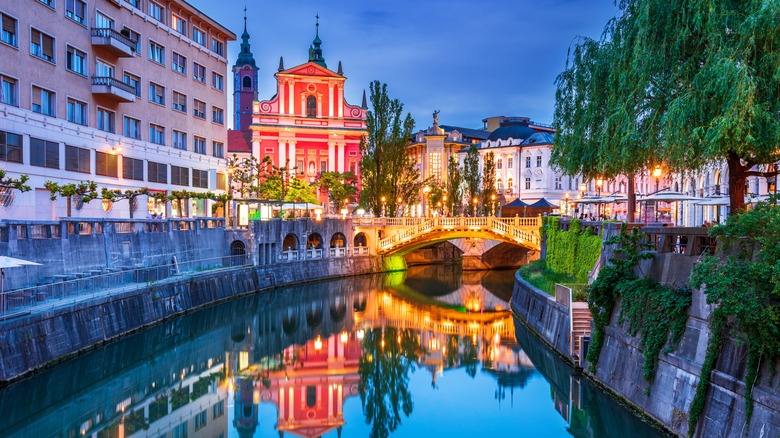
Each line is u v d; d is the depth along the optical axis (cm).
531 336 3722
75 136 4575
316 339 4188
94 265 3712
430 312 5181
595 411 2483
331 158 9612
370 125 7644
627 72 2220
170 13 5856
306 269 6544
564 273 4097
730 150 2031
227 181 7006
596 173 2652
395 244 7438
